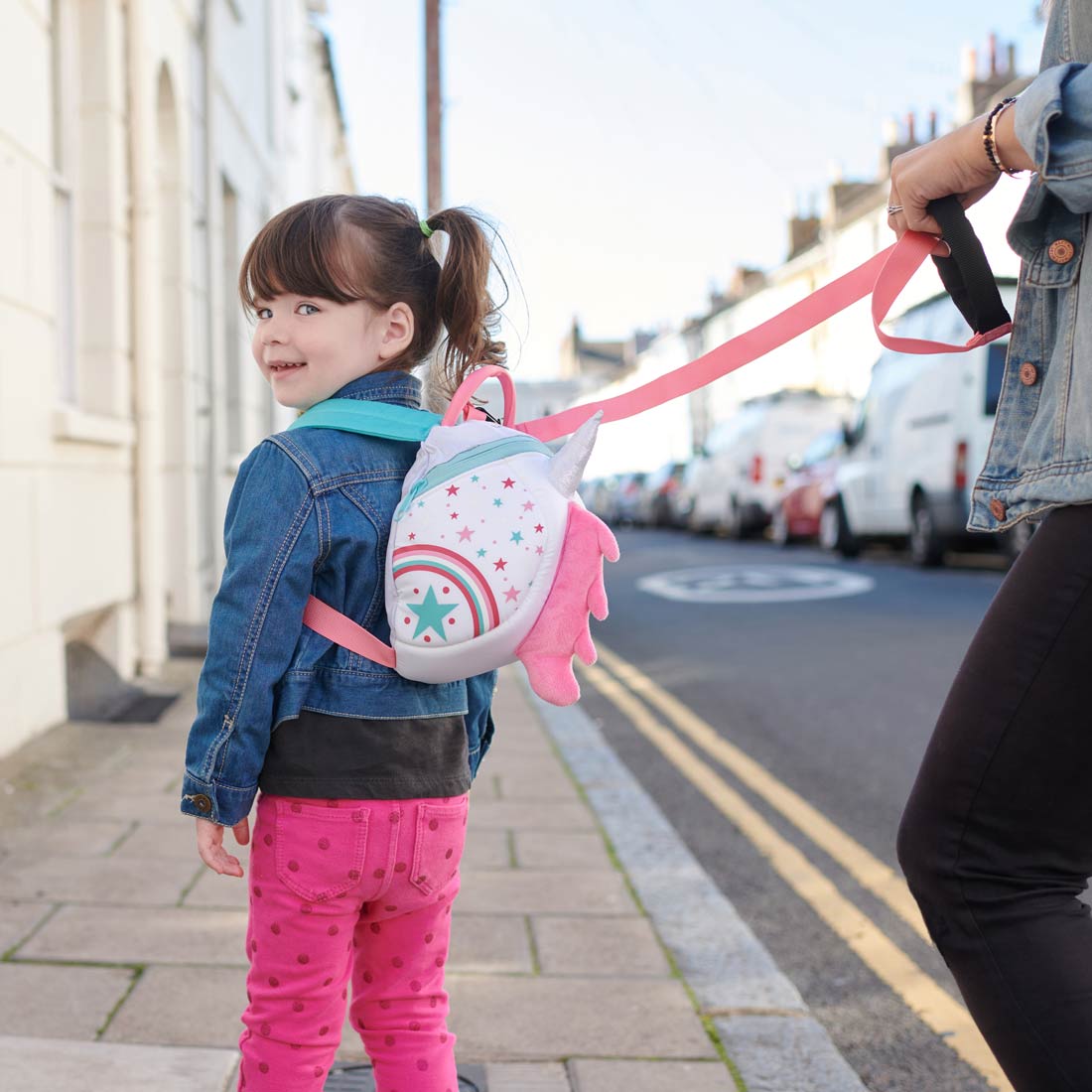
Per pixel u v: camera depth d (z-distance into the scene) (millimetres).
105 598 5789
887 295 1540
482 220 1787
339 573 1587
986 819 1333
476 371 1695
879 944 3104
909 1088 2350
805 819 4207
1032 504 1363
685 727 5781
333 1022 1642
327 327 1643
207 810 1548
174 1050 2248
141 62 6293
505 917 3104
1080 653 1285
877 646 7707
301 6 15344
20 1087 2094
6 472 4477
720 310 39031
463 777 1679
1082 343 1329
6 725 4484
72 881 3234
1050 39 1385
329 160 20531
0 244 4453
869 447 13820
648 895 3285
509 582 1520
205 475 8141
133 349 6355
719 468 21922
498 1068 2285
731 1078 2271
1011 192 4473
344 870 1570
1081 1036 1271
